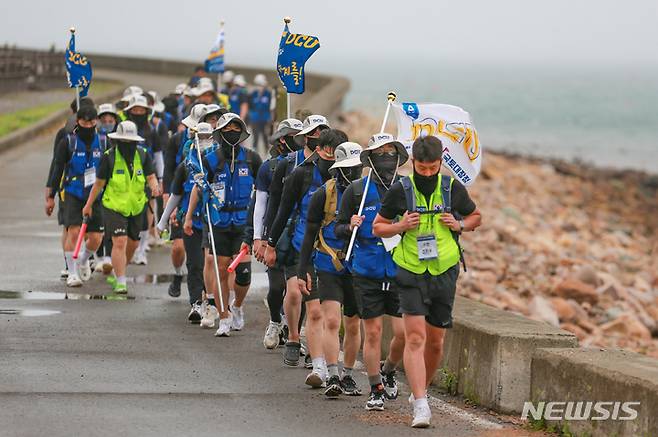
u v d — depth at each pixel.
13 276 31.88
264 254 22.81
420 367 18.47
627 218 96.00
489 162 108.81
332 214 20.09
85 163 30.09
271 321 24.41
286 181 21.55
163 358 23.22
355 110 115.69
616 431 17.31
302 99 95.75
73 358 22.91
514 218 79.50
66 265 32.03
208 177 25.14
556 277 53.34
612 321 44.28
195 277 26.84
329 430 18.31
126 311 27.98
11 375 21.28
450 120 21.81
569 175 118.69
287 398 20.36
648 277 61.94
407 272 18.33
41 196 47.03
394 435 18.11
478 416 19.64
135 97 33.97
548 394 18.81
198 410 19.27
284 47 26.23
